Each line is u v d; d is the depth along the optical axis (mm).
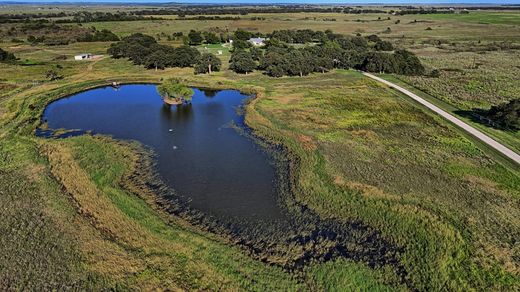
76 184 38281
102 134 54938
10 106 65062
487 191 37969
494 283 26188
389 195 37125
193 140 53406
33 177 39906
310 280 26766
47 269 26844
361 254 29625
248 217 34594
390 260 28891
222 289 25516
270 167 44875
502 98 71812
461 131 54438
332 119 60594
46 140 50938
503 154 46438
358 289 25953
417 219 33438
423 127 56656
